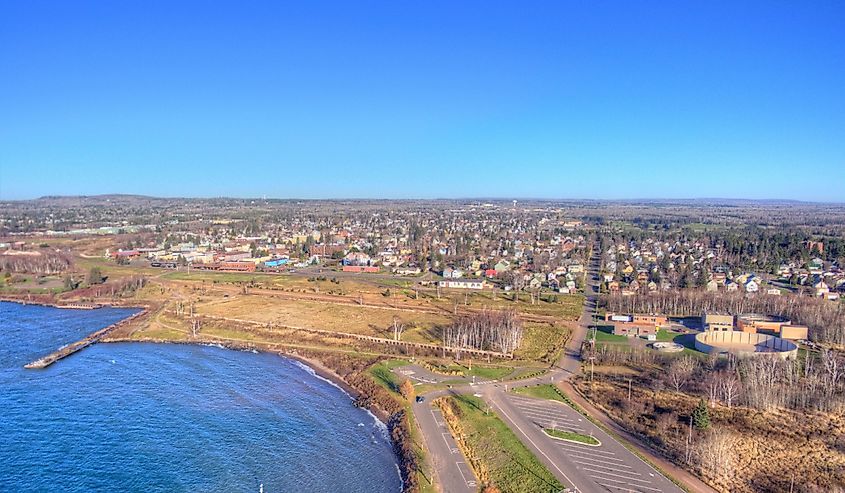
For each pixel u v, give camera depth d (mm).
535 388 165750
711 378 164000
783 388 151125
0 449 134750
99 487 119562
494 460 123688
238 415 155125
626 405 150125
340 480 122312
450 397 159125
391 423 147750
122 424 148625
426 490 112312
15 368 192000
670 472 117562
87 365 196750
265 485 120375
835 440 129500
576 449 127562
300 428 147250
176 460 130250
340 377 185500
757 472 116562
